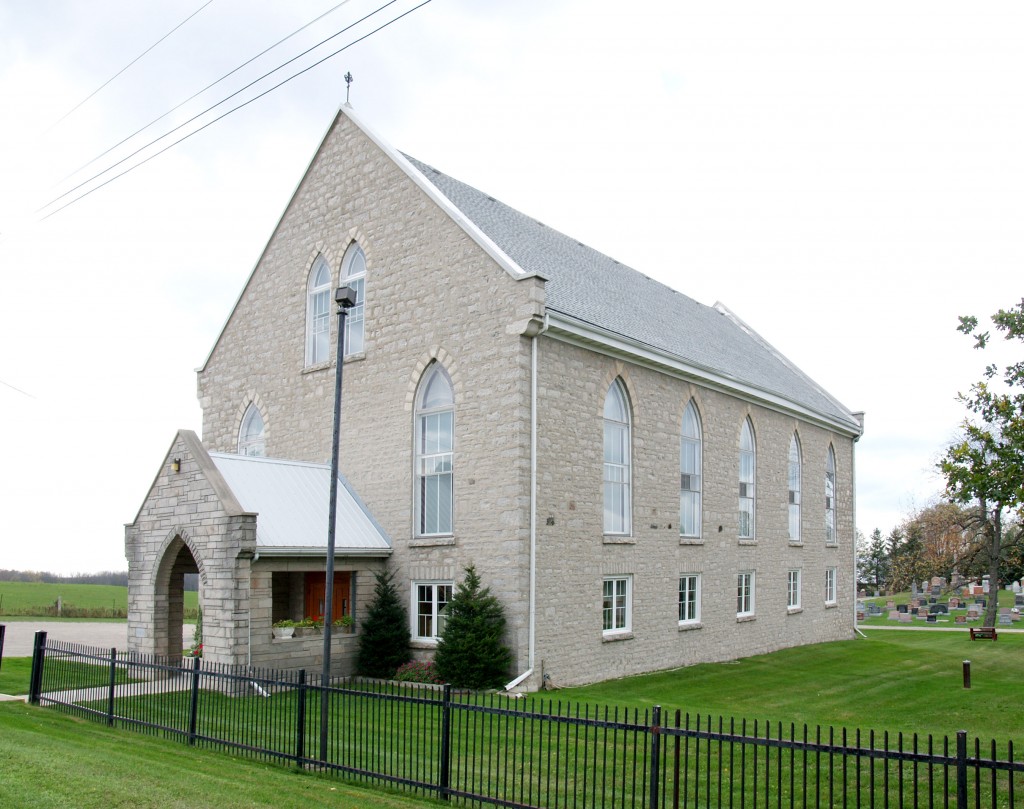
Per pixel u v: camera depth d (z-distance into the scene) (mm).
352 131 27156
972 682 26469
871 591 95500
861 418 43969
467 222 23422
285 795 11656
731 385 30797
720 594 30188
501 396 22078
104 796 10961
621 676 24609
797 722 18453
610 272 33812
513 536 21406
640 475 26062
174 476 22328
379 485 24891
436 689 20266
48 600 58844
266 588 21031
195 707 15516
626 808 11641
